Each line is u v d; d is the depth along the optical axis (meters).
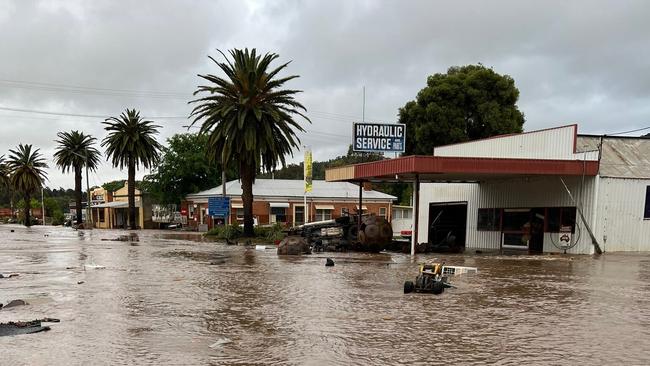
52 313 9.58
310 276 14.98
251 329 8.28
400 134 34.97
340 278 14.48
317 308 10.01
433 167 20.84
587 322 8.61
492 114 43.88
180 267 17.67
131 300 10.98
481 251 25.23
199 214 59.59
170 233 50.53
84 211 96.88
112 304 10.52
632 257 19.84
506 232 27.08
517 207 26.25
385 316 9.22
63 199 158.62
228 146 34.25
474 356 6.71
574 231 22.45
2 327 8.30
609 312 9.42
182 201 64.62
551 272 15.44
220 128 34.59
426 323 8.64
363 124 34.28
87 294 11.77
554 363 6.38
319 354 6.83
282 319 9.03
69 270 16.78
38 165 81.06
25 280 14.25
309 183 39.59
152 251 25.45
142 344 7.36
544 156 24.28
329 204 54.81
